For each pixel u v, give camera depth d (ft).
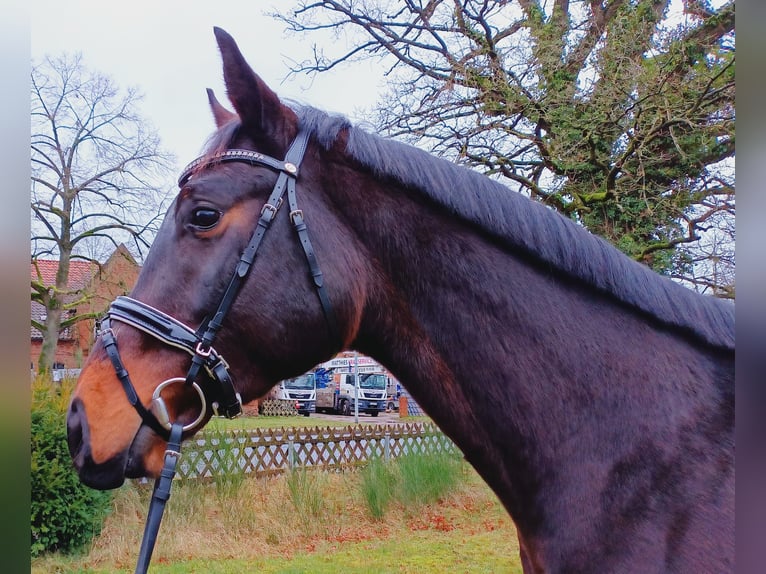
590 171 25.39
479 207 4.91
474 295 4.85
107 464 4.40
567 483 4.56
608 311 4.89
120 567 18.34
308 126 5.06
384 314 4.98
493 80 24.79
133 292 4.74
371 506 24.56
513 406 4.73
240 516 22.20
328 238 4.80
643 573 4.15
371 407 74.38
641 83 22.77
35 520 18.20
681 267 24.48
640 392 4.63
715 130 22.38
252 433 26.73
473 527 23.88
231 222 4.66
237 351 4.62
